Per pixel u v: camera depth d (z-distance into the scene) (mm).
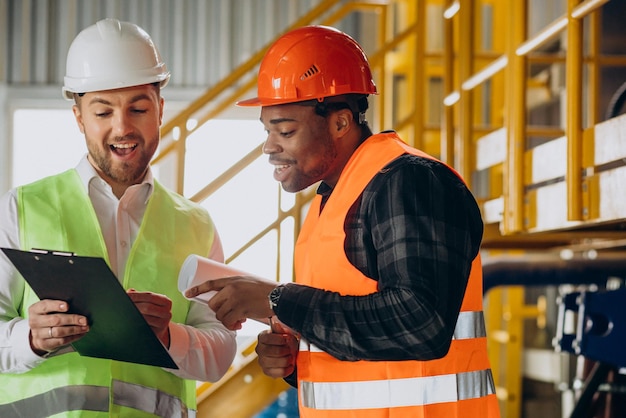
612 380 4699
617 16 5805
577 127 3604
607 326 4305
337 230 2240
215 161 8766
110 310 2189
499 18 7730
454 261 2076
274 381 4984
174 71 8977
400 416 2207
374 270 2188
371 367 2240
